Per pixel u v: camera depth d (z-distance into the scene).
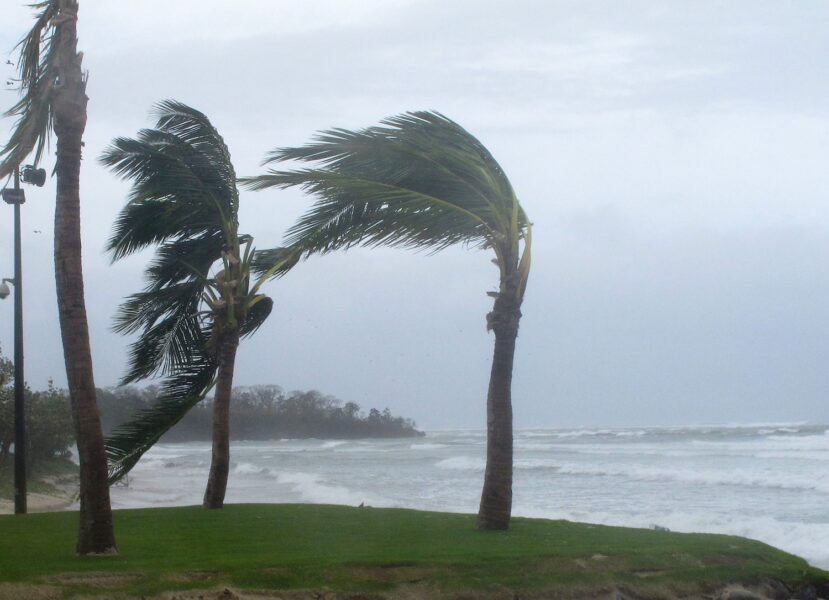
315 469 45.72
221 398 14.45
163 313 15.32
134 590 7.58
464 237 11.58
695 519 20.11
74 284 8.98
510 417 11.22
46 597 7.34
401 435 121.56
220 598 7.66
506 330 11.12
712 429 117.06
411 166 10.91
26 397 30.34
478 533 10.76
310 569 8.29
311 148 11.02
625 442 74.56
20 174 12.96
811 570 9.56
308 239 11.64
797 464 38.22
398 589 8.18
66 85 9.09
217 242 15.16
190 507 14.53
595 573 8.82
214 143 14.71
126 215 14.53
